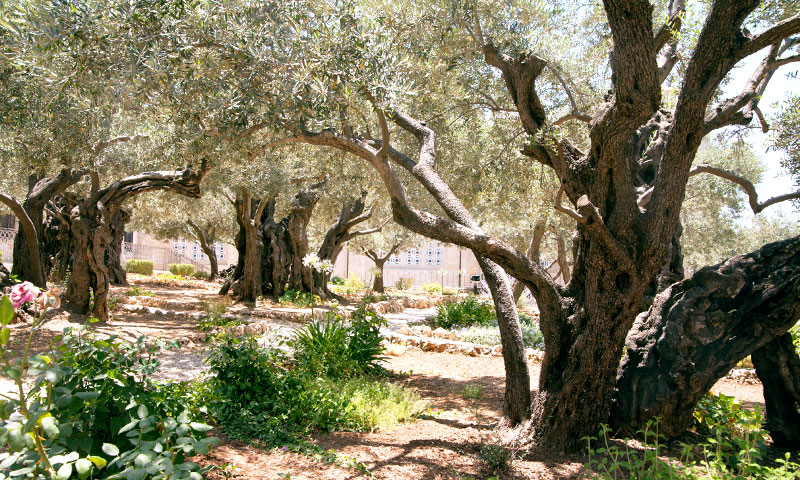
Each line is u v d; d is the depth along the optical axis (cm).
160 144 960
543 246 2058
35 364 239
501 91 815
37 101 695
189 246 3884
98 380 302
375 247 2775
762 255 457
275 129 526
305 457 413
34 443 235
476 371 845
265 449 430
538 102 511
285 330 1110
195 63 495
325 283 1759
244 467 384
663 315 480
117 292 1445
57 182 1149
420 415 562
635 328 502
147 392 330
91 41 469
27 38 455
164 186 982
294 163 1501
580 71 845
